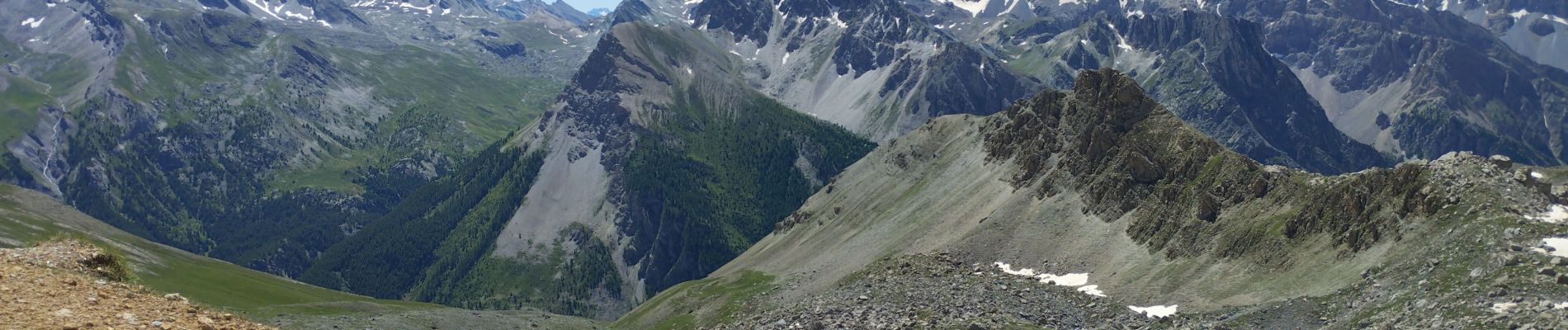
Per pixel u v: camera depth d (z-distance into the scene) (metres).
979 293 155.88
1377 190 133.50
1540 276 98.38
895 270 186.38
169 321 44.28
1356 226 131.25
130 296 46.53
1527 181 119.25
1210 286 140.12
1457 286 104.19
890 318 145.75
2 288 42.97
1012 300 151.25
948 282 168.25
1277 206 149.12
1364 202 133.38
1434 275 109.69
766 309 196.12
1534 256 103.00
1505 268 102.19
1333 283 124.00
